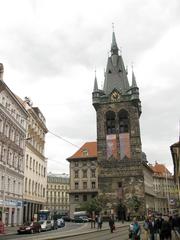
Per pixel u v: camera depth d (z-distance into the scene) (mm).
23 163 68000
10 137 60031
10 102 60094
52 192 175125
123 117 109375
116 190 101375
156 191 170875
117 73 116750
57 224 61000
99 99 112562
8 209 57812
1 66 55844
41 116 86125
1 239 33281
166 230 24719
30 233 45875
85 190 122625
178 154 55500
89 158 125688
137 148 104125
